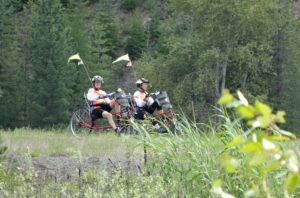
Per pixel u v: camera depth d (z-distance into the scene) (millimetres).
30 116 91875
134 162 16203
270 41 79938
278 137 3562
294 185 3398
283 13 87062
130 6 168750
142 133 14141
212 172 11211
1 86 97312
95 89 31812
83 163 19406
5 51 99625
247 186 10023
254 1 75375
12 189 12641
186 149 12469
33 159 20734
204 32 78312
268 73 85750
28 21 115875
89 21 157125
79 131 32688
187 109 73500
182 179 12039
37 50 95500
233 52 75250
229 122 11844
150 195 11102
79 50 112875
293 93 84438
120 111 30938
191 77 77500
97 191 11703
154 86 81438
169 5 83875
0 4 104750
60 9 101438
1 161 16578
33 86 92812
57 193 12336
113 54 142625
